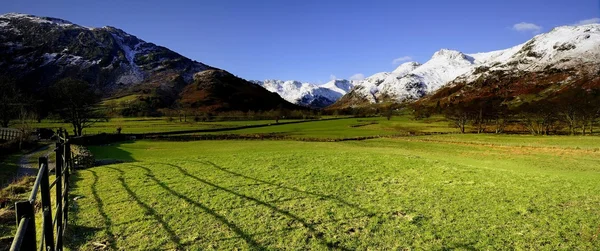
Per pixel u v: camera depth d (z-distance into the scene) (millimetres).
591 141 56125
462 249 8609
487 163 28328
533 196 13109
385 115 164250
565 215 10812
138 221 10531
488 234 9461
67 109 66062
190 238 9312
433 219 10648
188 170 18969
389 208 11750
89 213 11250
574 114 82625
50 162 29750
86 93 68125
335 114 178750
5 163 31281
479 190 14148
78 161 22391
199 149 43969
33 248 4195
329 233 9625
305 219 10703
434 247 8719
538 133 86375
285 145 51188
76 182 16188
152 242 9070
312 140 70000
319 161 22188
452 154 41719
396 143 61500
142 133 74375
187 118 129375
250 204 12250
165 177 16984
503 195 13289
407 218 10766
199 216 10984
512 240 9062
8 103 69875
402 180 16234
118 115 144250
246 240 9188
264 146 48469
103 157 35469
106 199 12914
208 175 17484
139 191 14094
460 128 96500
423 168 19406
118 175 17734
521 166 26984
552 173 20250
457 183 15523
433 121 125562
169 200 12719
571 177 17281
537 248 8602
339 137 74438
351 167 19812
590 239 9008
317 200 12758
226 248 8734
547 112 86812
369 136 76625
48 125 88312
